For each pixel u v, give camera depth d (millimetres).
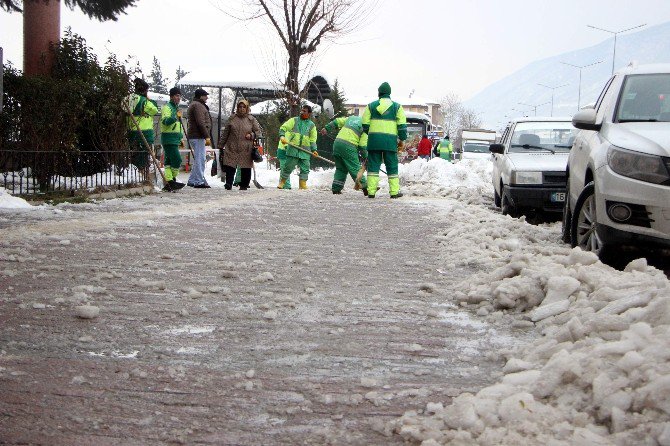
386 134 16078
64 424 3123
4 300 5168
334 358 4121
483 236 8531
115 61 15195
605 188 7273
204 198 14695
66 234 8445
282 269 6711
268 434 3082
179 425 3154
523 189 13148
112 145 14930
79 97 13719
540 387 3256
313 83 37219
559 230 11102
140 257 7105
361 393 3570
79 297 5238
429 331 4703
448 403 3418
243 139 18172
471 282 5879
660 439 2680
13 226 8977
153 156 16344
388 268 6926
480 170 24328
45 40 15539
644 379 3033
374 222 10836
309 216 11477
